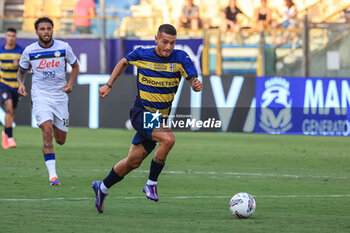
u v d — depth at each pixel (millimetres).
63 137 26812
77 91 52531
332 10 60250
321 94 51594
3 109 52781
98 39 56031
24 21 59375
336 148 43250
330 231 16078
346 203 21188
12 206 19484
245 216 17766
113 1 72312
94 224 16672
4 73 37906
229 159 35812
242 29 63438
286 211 19312
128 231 15789
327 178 28688
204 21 64688
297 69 58531
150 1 72688
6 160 32688
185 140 46531
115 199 21234
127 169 18188
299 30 58594
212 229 16141
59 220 17203
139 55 18391
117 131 51656
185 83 50062
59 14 68875
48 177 26766
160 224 16766
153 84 18312
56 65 25844
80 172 28750
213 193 23172
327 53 56875
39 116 25344
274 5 67062
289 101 51281
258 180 27406
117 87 52156
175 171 30016
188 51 57719
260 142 46281
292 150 41438
